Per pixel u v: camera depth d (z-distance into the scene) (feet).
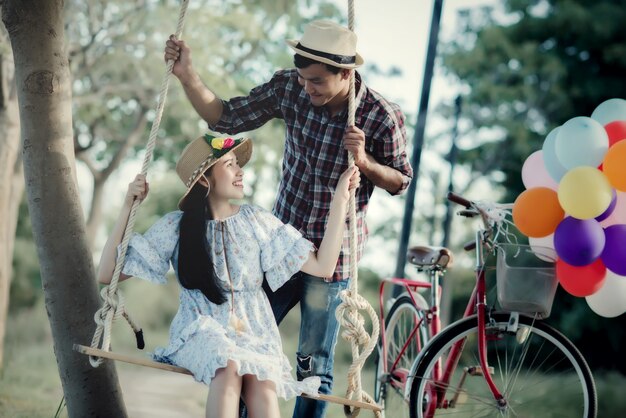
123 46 43.68
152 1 43.01
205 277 13.10
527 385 16.99
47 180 15.33
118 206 67.77
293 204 15.03
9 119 28.73
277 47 49.73
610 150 15.11
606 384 45.29
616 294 15.90
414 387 16.11
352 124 13.85
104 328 13.10
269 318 13.55
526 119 57.31
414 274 44.52
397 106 14.92
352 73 14.21
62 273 15.47
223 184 13.46
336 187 14.48
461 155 58.44
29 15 15.15
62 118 15.44
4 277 29.53
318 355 14.84
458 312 60.03
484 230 16.29
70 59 41.09
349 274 14.87
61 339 15.64
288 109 15.01
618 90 56.49
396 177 14.79
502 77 57.93
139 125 50.57
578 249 14.92
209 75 43.32
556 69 55.57
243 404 14.55
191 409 25.59
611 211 15.23
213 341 12.66
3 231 29.09
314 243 14.90
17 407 22.50
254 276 13.51
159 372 34.78
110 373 15.96
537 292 15.29
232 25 44.91
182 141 53.26
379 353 19.72
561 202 15.03
